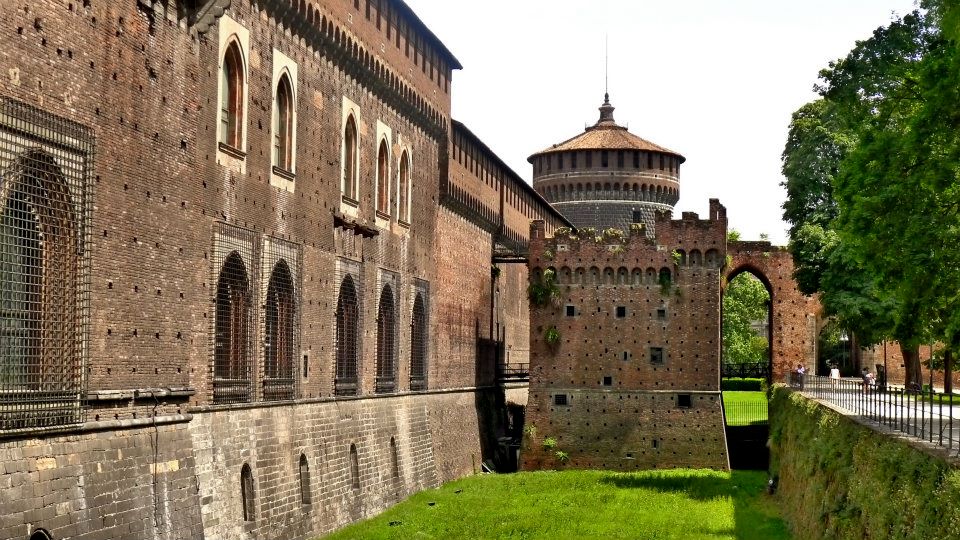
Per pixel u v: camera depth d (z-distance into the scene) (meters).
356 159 63.56
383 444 67.56
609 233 90.44
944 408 58.34
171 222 42.00
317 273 57.31
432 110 78.25
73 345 35.09
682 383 88.94
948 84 39.00
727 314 151.38
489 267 99.12
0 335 32.78
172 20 42.12
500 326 105.50
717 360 88.88
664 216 90.00
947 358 76.62
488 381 98.50
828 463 45.62
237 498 46.56
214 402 45.47
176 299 42.38
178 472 41.50
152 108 40.56
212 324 45.38
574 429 89.50
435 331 80.31
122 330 38.38
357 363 63.47
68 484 34.38
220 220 46.19
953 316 42.44
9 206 32.81
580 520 62.78
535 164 140.00
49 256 34.50
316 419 56.62
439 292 81.56
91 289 36.28
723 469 87.62
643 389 89.25
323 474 56.91
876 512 34.31
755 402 113.81
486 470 91.44
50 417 33.75
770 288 98.25
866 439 39.31
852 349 121.75
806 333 97.62
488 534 58.25
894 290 42.69
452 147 84.38
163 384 41.19
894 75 47.44
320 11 56.50
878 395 55.56
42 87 33.53
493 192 99.25
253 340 49.41
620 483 79.38
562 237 90.88
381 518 62.91
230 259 47.53
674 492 74.50
